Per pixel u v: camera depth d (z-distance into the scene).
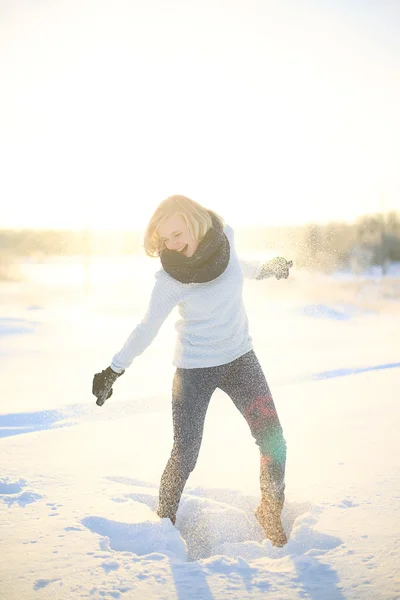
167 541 2.44
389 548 2.27
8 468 3.36
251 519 2.84
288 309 17.30
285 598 1.97
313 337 11.02
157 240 2.57
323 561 2.20
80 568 2.19
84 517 2.63
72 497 2.89
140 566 2.21
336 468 3.25
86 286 26.25
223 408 4.96
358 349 9.09
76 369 7.83
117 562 2.24
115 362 2.62
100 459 3.56
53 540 2.42
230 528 2.71
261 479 2.66
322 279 32.03
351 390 5.48
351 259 35.03
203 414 2.68
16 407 5.40
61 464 3.45
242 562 2.22
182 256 2.47
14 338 11.45
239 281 2.63
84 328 13.29
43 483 3.10
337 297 22.77
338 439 3.84
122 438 4.07
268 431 2.65
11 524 2.57
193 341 2.64
